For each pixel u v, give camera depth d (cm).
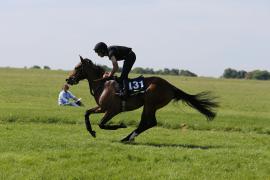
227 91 6384
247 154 1338
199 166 1204
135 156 1269
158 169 1172
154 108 1503
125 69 1511
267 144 1616
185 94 1523
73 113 2200
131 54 1515
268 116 2548
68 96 2773
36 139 1489
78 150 1325
